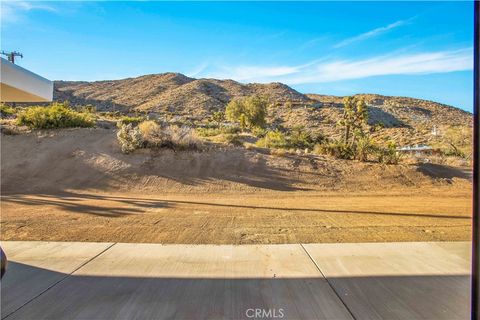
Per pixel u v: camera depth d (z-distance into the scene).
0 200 13.22
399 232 8.21
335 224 9.13
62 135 22.75
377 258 6.29
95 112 59.53
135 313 4.43
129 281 5.34
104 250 6.76
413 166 21.36
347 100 34.34
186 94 90.94
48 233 8.09
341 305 4.62
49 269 5.80
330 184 18.25
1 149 20.33
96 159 19.42
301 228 8.63
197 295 4.89
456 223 9.29
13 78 4.45
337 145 23.91
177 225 8.97
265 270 5.75
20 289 5.07
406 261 6.14
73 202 12.87
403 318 4.30
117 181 17.31
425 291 5.00
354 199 14.34
